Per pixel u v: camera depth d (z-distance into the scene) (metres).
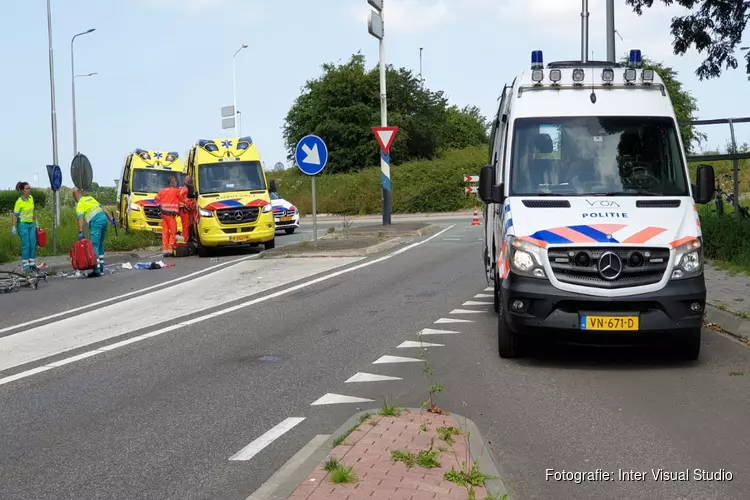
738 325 10.86
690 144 23.73
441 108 64.94
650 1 19.12
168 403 7.96
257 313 13.46
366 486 5.14
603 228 8.95
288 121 65.56
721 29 18.62
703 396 7.79
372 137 61.12
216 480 5.75
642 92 10.38
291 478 5.39
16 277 18.50
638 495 5.38
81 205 20.33
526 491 5.46
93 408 7.88
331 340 10.98
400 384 8.47
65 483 5.79
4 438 6.96
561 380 8.54
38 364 10.09
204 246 24.69
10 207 52.41
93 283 18.83
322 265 19.95
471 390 8.16
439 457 5.72
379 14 29.75
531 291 8.82
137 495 5.51
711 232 19.11
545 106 10.30
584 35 22.64
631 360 9.44
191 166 27.34
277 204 34.16
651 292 8.67
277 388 8.44
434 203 48.69
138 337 11.71
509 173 9.98
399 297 14.60
